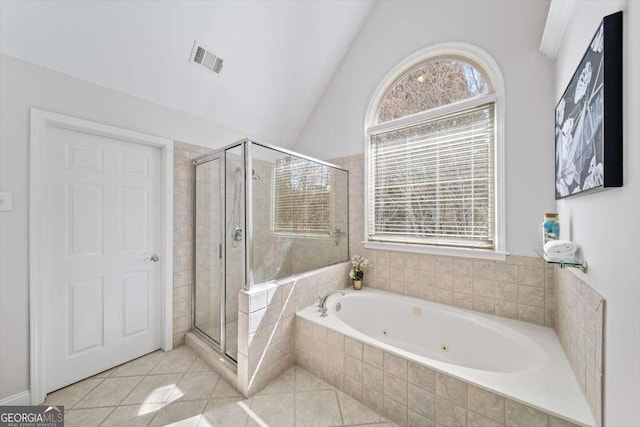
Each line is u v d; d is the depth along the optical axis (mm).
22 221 1556
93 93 1844
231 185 2027
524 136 1882
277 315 1892
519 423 1132
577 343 1257
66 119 1716
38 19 1491
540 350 1521
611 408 908
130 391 1735
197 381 1841
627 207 811
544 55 1816
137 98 2078
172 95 2238
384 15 2646
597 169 938
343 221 2812
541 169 1826
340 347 1745
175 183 2328
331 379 1793
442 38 2270
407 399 1448
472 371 1318
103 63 1812
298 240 2297
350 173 2857
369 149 2742
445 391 1327
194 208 2453
